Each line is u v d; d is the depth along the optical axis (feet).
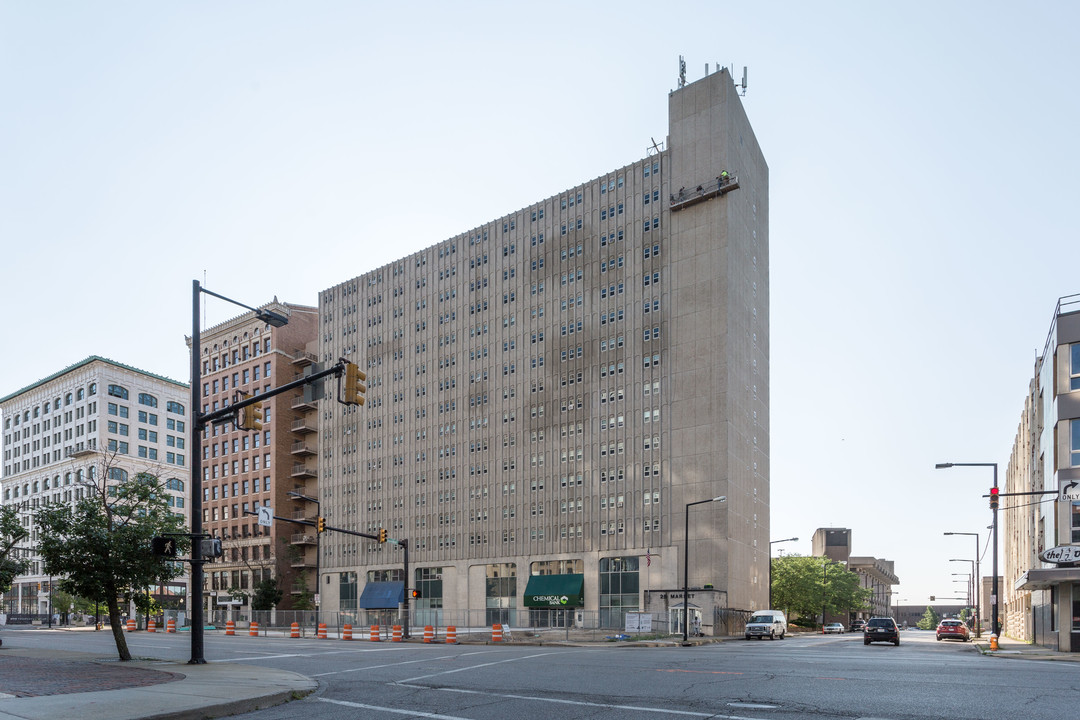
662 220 265.54
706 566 236.63
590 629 203.92
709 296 251.60
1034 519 165.07
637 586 246.88
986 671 70.18
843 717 41.70
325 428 348.18
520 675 68.80
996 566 137.90
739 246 265.13
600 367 270.05
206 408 379.55
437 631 198.29
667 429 252.01
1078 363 125.59
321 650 113.80
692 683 59.52
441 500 301.22
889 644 158.40
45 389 440.45
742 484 252.01
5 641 143.02
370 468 327.67
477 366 301.63
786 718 41.39
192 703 43.83
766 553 274.57
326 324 359.05
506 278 299.99
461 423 301.63
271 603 314.35
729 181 251.39
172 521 84.12
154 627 226.17
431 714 43.75
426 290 323.57
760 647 139.13
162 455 431.02
